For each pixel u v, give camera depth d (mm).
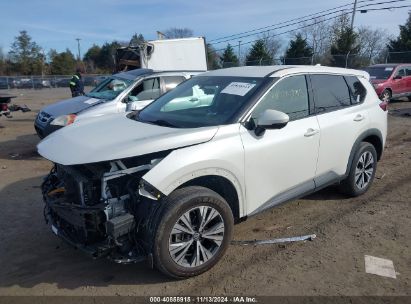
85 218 3242
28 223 4773
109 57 90938
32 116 16047
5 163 7629
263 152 3848
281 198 4203
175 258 3365
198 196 3352
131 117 4465
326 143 4559
